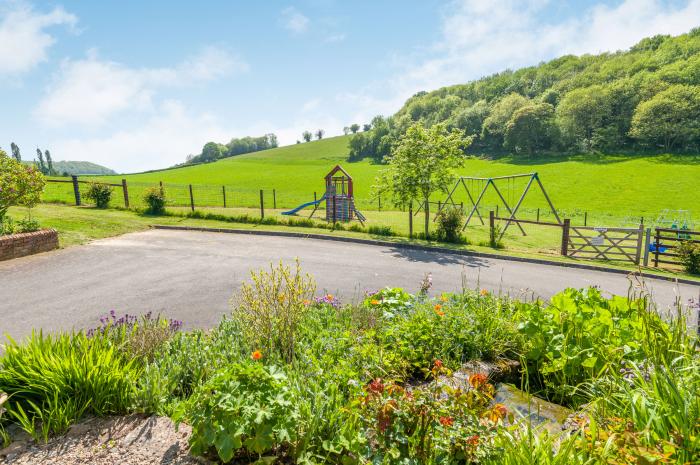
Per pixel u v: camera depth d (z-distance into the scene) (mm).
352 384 3221
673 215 40750
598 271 13211
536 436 2543
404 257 13211
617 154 83500
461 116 114000
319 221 21203
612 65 111688
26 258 10375
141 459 2678
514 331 4738
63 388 3137
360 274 10430
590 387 3564
